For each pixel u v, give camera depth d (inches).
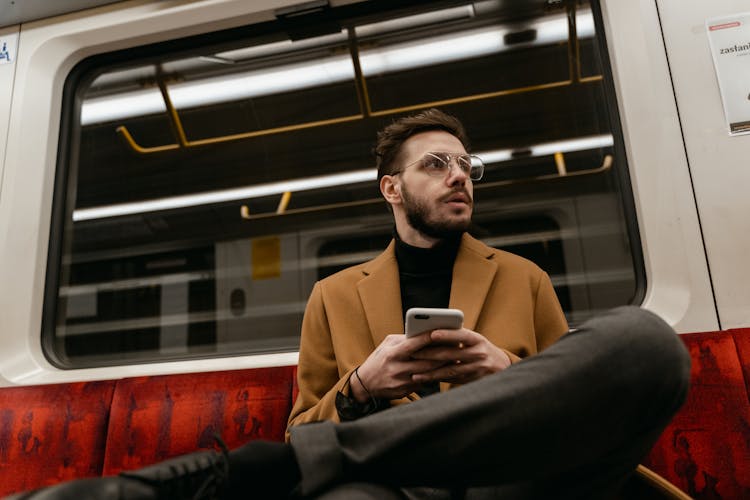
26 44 94.3
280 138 104.7
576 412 24.5
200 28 90.8
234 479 23.8
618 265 70.6
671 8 73.1
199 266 105.5
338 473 25.7
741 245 63.9
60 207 90.7
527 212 89.0
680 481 52.0
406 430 25.5
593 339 25.8
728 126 67.8
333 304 52.0
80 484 20.5
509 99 92.2
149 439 64.7
